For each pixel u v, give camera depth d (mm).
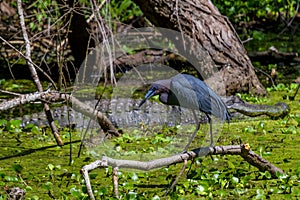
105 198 9070
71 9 12109
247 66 15203
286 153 11227
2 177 10227
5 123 13312
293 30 21594
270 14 22906
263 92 15297
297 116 13516
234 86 14844
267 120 13516
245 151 9719
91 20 16859
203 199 9141
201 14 15109
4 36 17344
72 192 9164
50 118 12078
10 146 12031
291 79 17109
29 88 16219
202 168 10188
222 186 9570
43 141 12383
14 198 9062
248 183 9742
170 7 14922
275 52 18984
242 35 21625
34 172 10547
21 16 11961
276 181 9758
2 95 15477
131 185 9555
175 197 9039
